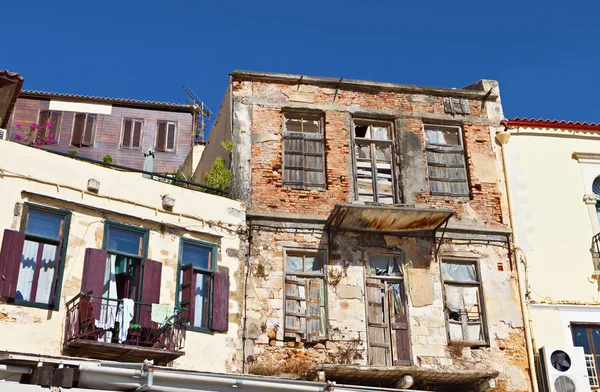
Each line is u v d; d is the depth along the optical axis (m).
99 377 12.48
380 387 15.16
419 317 17.11
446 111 19.31
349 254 17.31
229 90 18.70
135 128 29.78
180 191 16.62
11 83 16.70
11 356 11.94
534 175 19.00
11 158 14.71
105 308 14.59
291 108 18.53
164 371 12.59
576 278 18.09
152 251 15.86
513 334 17.34
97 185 15.52
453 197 18.55
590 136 19.66
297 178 18.00
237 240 16.92
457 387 16.59
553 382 16.47
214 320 15.88
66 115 29.22
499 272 17.89
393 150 18.83
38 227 14.71
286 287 16.84
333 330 16.58
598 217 19.02
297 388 13.52
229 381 13.00
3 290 13.78
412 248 17.69
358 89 19.09
